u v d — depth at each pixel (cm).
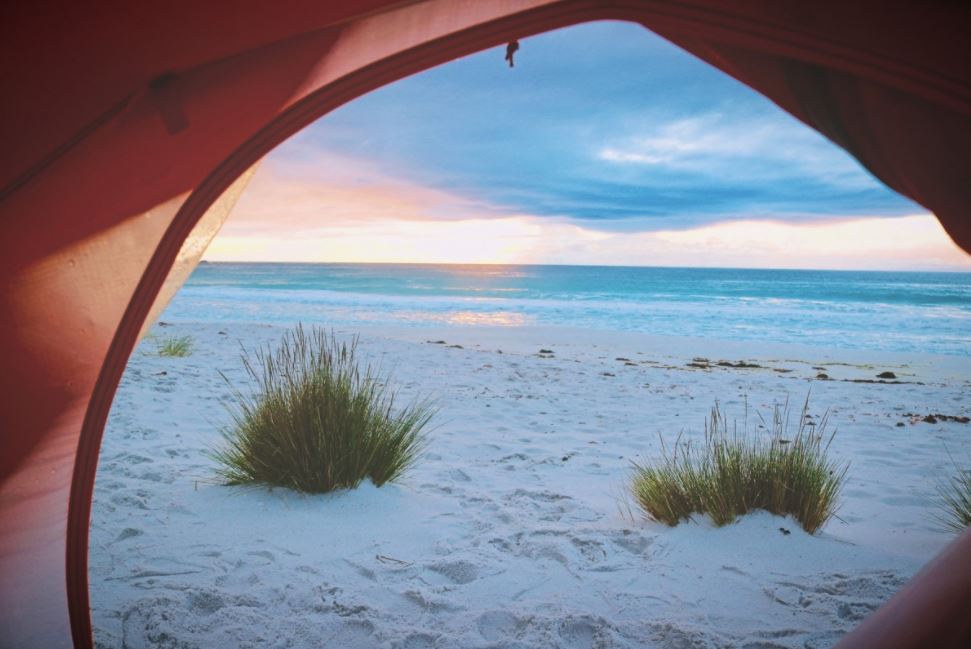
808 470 371
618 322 2425
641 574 302
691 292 4494
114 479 414
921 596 171
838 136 151
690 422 695
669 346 1664
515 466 504
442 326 2089
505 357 1219
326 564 304
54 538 165
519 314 2662
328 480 384
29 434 155
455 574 299
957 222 142
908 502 436
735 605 273
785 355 1547
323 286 4959
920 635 155
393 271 8719
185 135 146
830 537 352
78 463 165
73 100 128
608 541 338
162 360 920
